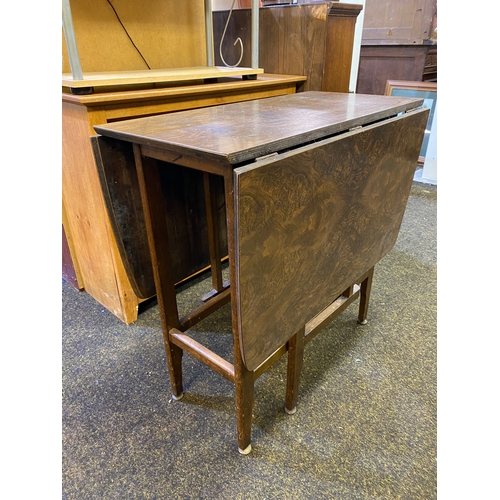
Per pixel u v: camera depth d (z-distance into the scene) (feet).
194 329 5.36
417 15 9.52
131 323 5.48
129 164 3.50
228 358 4.83
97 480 3.44
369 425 3.93
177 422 3.99
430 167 10.59
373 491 3.33
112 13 5.39
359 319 5.37
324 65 6.21
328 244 3.32
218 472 3.50
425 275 6.58
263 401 4.21
